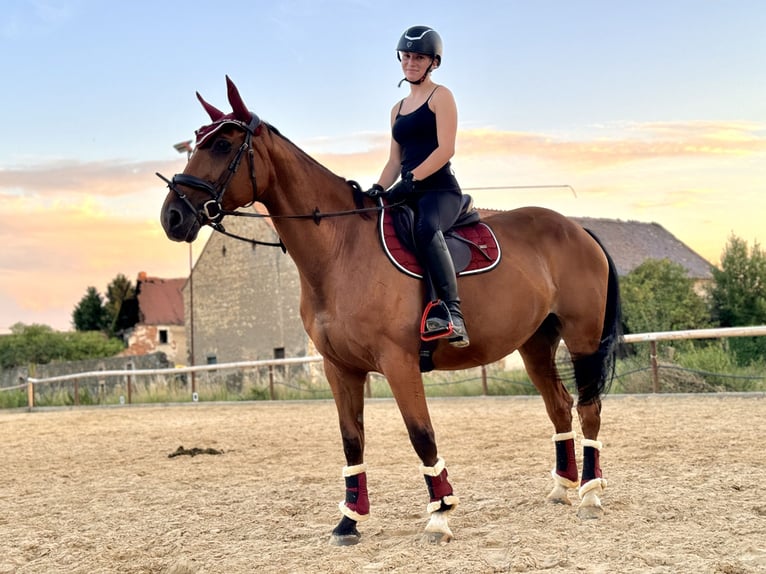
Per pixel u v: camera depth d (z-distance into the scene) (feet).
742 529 14.53
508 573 12.84
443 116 16.57
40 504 22.75
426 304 15.69
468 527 16.48
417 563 13.80
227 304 132.36
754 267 121.39
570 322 18.54
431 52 16.81
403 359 15.38
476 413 43.27
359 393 16.70
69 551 16.62
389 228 16.11
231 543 16.49
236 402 66.74
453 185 16.89
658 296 115.03
